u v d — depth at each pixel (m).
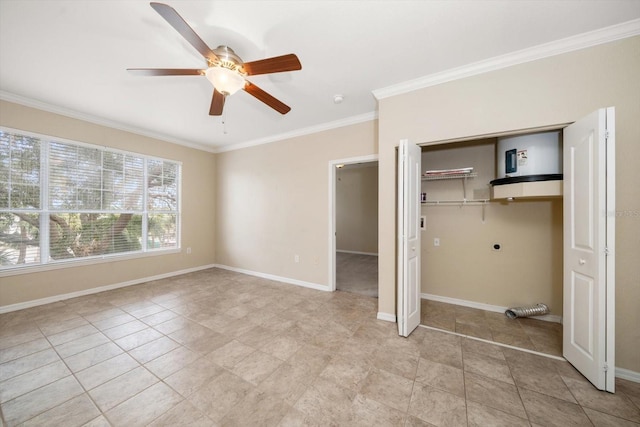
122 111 3.16
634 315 1.67
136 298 3.26
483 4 1.51
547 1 1.49
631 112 1.67
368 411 1.44
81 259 3.30
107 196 3.55
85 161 3.33
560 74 1.86
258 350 2.07
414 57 2.04
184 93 2.68
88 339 2.23
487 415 1.41
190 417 1.40
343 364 1.88
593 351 1.63
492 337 2.28
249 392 1.59
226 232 4.89
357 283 4.05
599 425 1.35
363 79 2.38
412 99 2.42
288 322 2.59
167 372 1.79
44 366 1.85
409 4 1.51
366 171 6.81
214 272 4.64
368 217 6.79
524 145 2.30
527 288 2.73
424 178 3.14
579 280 1.76
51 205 3.07
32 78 2.39
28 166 2.90
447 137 2.26
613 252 1.54
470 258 3.02
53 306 2.95
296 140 3.93
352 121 3.38
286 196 4.06
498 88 2.06
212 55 1.57
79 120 3.24
